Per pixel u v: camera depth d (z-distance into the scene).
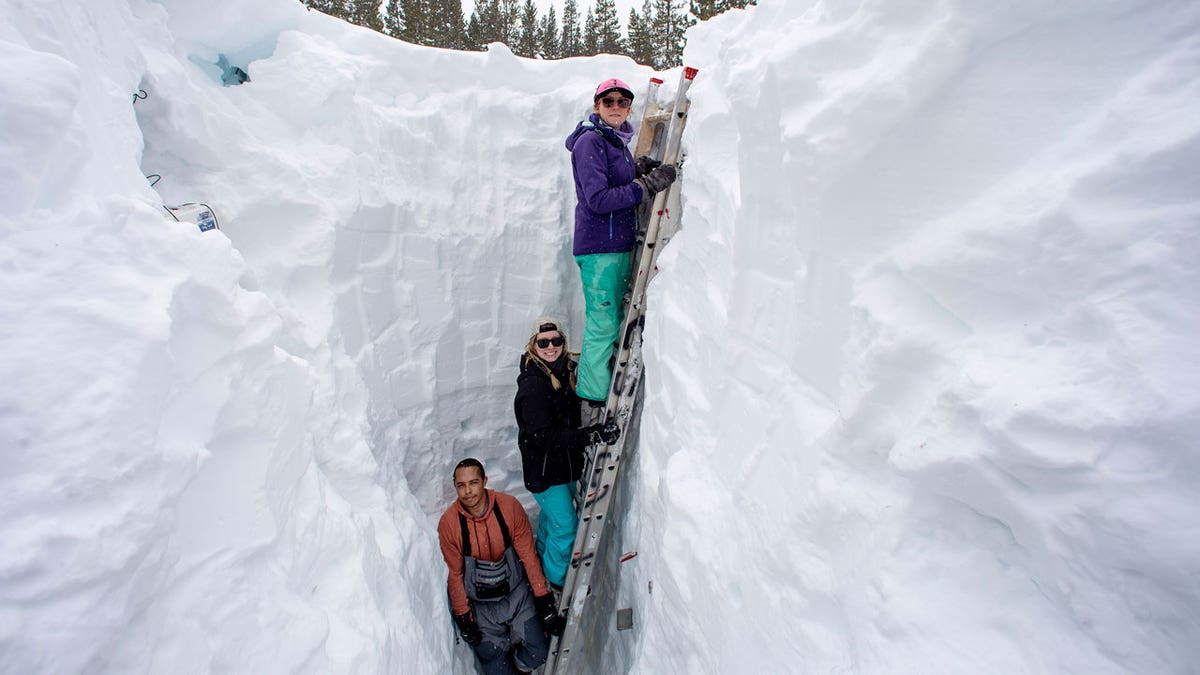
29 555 1.00
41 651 0.99
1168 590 0.82
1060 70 0.99
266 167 2.69
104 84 1.90
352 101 3.00
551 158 3.50
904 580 1.20
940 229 1.15
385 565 2.31
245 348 1.67
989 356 1.03
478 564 3.37
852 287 1.35
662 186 2.69
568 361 3.33
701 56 3.04
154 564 1.22
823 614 1.45
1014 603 1.05
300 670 1.58
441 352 3.51
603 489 3.25
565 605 3.52
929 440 1.09
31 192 1.26
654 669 2.40
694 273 2.44
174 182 2.50
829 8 1.29
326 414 2.41
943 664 1.08
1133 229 0.87
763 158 1.60
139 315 1.26
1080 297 0.93
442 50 3.40
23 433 1.06
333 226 2.78
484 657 3.48
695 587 2.04
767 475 1.77
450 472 3.81
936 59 1.07
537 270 3.60
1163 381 0.81
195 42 2.89
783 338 1.73
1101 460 0.87
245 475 1.63
